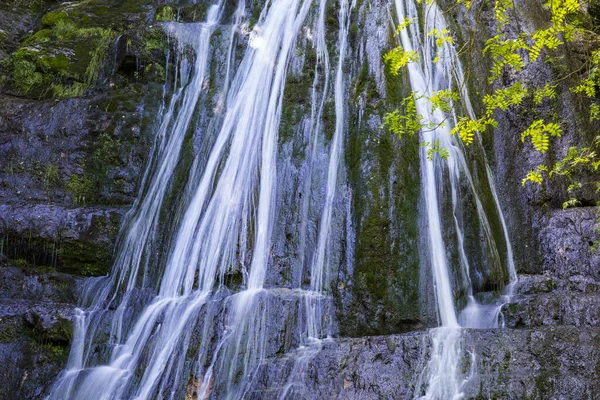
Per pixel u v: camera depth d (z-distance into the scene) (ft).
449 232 24.84
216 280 24.50
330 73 28.94
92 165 29.66
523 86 30.12
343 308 22.31
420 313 22.34
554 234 26.43
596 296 21.21
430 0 20.01
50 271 25.88
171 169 28.78
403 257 22.94
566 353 17.01
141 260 26.13
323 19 31.07
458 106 28.63
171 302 23.36
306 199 25.26
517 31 32.22
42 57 33.45
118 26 35.88
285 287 23.70
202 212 26.53
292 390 18.62
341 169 25.31
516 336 17.90
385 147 24.73
